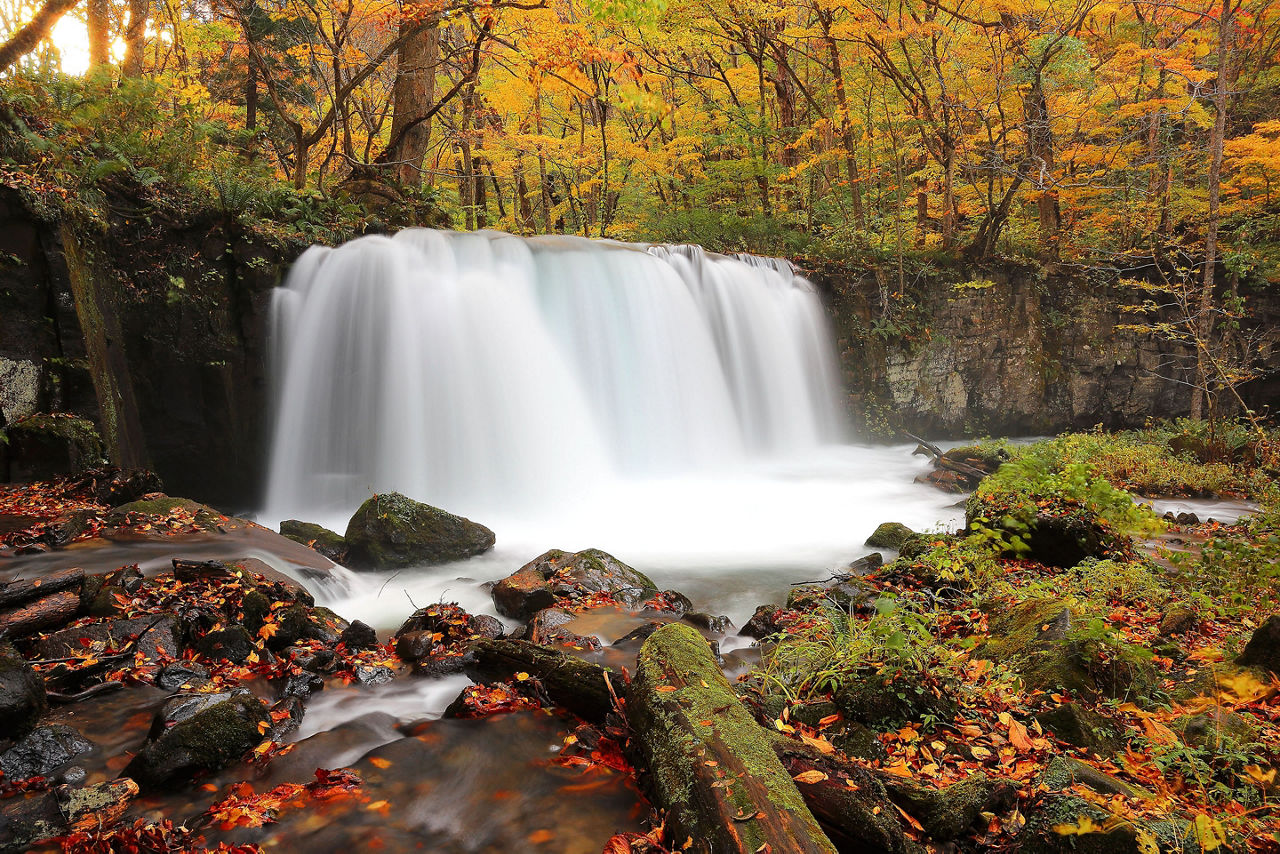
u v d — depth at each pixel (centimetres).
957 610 623
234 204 1220
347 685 512
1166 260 2461
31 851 316
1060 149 2298
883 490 1513
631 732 406
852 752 389
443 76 2509
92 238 1034
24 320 897
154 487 897
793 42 2467
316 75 2061
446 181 2731
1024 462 895
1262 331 2508
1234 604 630
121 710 433
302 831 345
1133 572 712
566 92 2178
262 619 575
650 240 2491
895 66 2286
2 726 379
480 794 376
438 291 1359
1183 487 1415
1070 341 2450
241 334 1234
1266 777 344
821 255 2166
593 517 1264
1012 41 2108
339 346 1297
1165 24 2316
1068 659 470
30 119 1034
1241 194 2541
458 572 890
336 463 1300
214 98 2148
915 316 2211
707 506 1357
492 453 1362
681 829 312
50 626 507
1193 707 445
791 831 284
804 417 1969
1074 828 293
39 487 826
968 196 2730
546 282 1495
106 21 1166
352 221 1423
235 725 403
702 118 2488
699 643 438
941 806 331
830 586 729
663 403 1634
